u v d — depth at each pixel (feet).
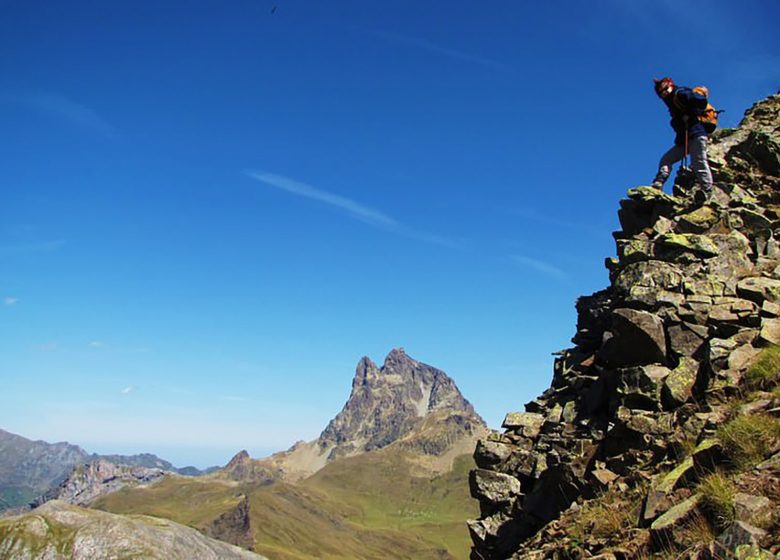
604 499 47.93
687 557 30.68
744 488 32.40
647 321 58.90
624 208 83.20
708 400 48.49
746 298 58.95
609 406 60.64
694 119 76.64
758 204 73.00
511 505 64.54
